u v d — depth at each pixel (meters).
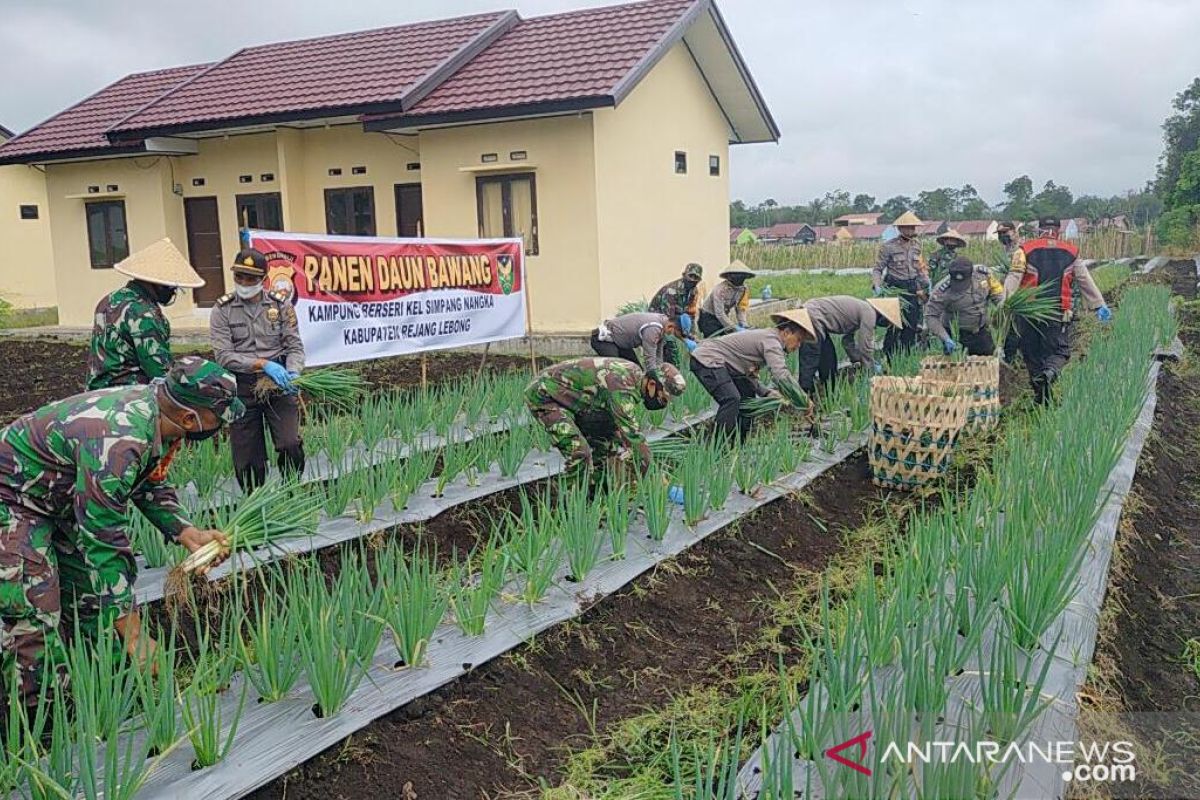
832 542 6.98
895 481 7.86
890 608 4.46
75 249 19.52
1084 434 7.11
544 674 4.77
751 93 18.80
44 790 3.15
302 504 4.82
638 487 6.32
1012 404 10.41
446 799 3.84
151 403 3.82
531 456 8.09
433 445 8.04
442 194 16.16
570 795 3.92
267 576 5.44
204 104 17.83
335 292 8.67
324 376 6.97
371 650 4.20
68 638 4.20
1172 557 6.99
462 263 10.07
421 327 9.59
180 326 17.64
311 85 17.41
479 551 6.44
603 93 14.21
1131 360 11.03
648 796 3.88
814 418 8.42
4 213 26.16
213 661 4.01
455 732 4.22
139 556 5.48
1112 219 52.94
